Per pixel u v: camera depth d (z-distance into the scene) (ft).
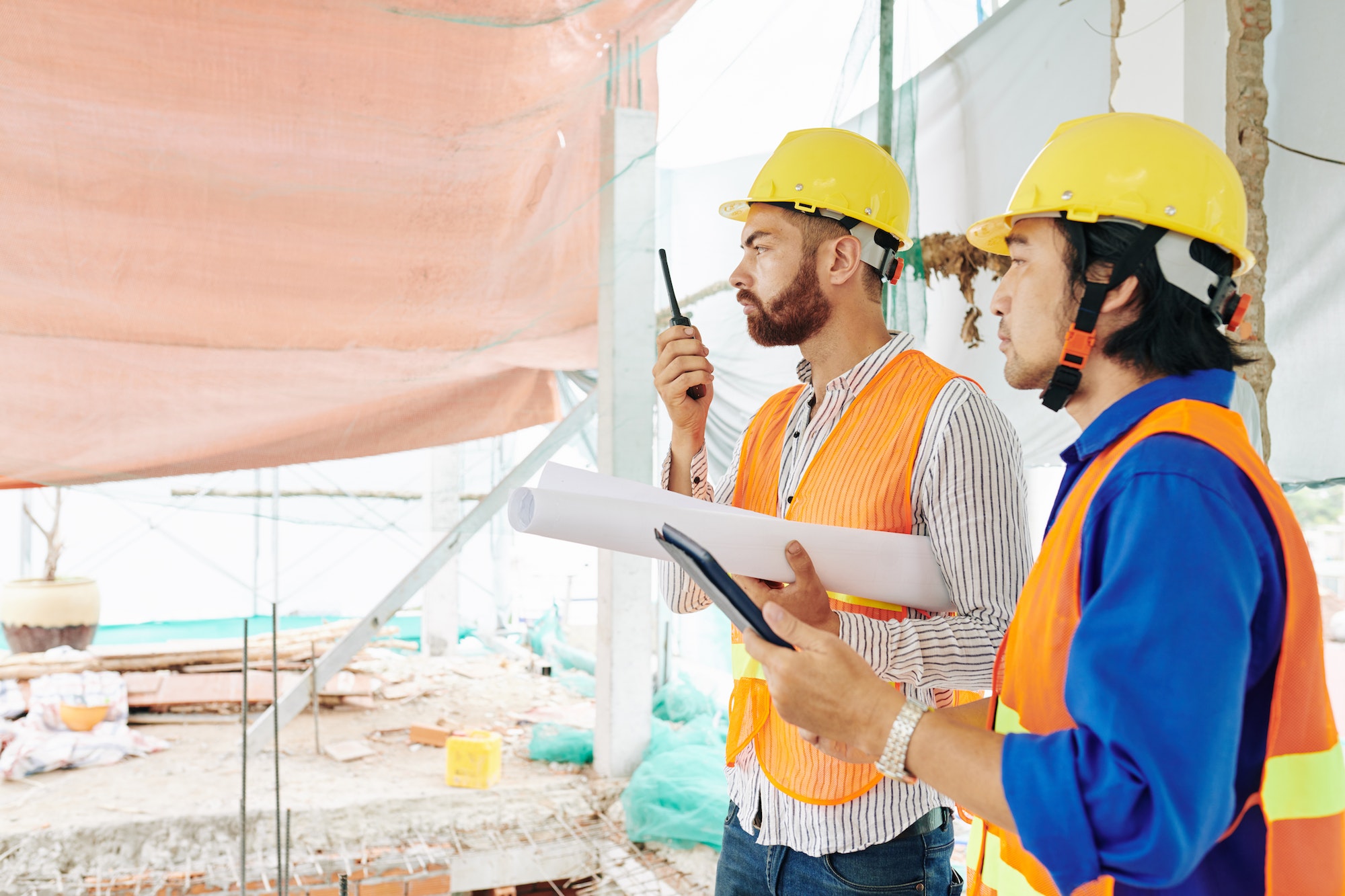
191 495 10.12
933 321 14.78
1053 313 3.29
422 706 18.15
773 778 5.13
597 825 12.93
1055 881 2.60
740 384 17.11
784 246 5.30
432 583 23.11
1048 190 3.29
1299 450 11.26
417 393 10.19
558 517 4.12
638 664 14.28
